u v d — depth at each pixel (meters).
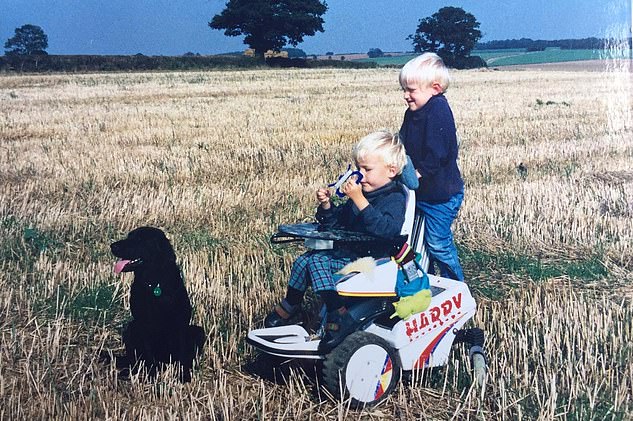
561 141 13.90
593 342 4.63
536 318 4.98
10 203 8.52
